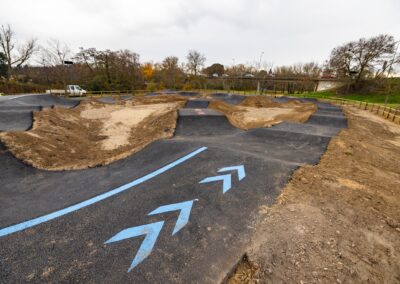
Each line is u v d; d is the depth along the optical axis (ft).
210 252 10.73
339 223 12.55
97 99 92.94
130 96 120.57
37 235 12.24
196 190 16.81
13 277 9.59
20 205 15.65
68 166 23.56
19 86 110.52
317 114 62.08
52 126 38.88
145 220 13.37
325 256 10.14
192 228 12.53
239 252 10.66
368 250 10.64
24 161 23.25
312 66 232.94
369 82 144.66
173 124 45.21
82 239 11.85
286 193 15.90
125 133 46.65
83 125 50.55
